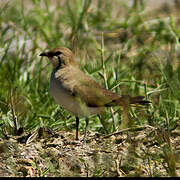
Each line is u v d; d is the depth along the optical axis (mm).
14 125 10430
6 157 8930
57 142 9750
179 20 18406
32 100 13141
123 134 10188
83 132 11000
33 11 18250
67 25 17688
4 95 12859
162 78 12922
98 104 9781
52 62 10688
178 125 10430
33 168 8609
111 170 8477
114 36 17766
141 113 11883
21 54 15672
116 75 12656
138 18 18000
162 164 8703
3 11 18094
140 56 15352
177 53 14945
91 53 16109
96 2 20641
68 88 9914
